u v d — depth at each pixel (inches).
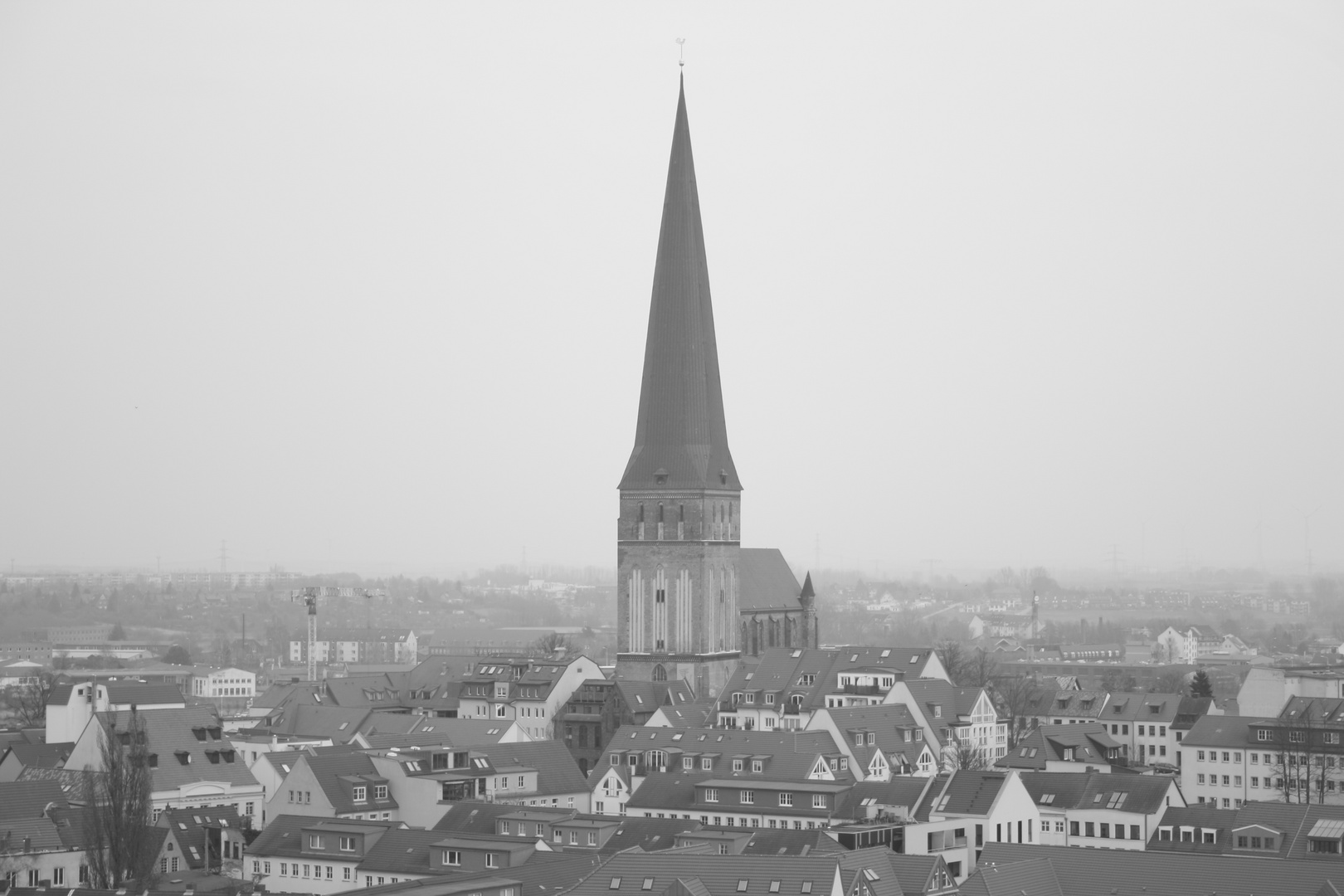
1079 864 7839.6
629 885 7327.8
